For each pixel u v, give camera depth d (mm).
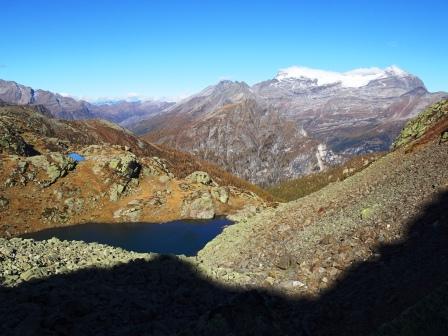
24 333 17562
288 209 53375
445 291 17438
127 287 27109
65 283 25031
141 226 101000
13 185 102750
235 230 55031
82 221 102688
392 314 20656
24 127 171250
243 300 20172
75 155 134750
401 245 29703
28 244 35312
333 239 35500
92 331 19438
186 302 25844
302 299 28062
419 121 66562
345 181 55656
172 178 125562
